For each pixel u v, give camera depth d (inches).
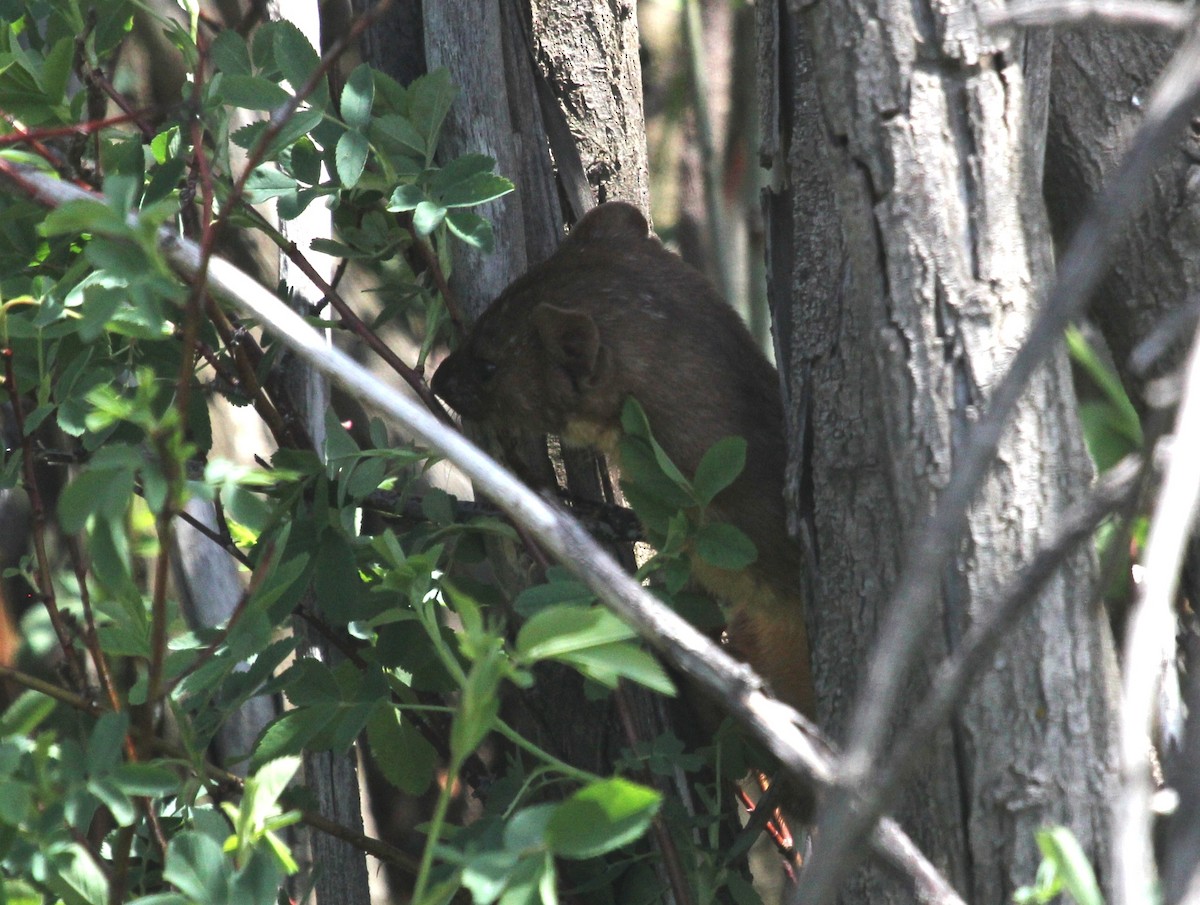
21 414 232.7
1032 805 181.0
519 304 325.4
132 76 392.8
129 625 215.6
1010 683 181.5
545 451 343.3
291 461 256.1
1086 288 114.3
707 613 299.1
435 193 265.1
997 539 179.9
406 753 266.5
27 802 166.4
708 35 618.2
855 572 212.5
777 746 166.2
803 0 191.5
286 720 232.8
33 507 237.3
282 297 298.4
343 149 252.2
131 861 253.1
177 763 216.1
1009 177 185.2
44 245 261.7
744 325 351.6
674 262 348.2
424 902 155.8
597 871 272.7
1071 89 245.3
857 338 216.1
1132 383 243.8
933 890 164.9
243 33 322.7
